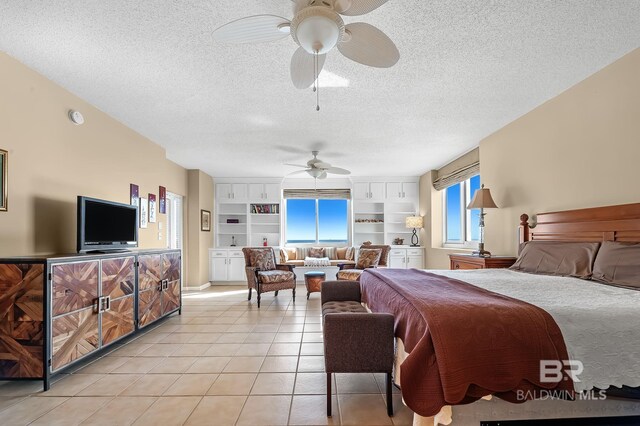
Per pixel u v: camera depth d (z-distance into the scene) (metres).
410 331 1.65
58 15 2.00
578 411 1.59
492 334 1.41
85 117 3.29
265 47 2.35
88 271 2.65
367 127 4.08
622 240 2.42
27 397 2.17
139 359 2.83
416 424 1.58
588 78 2.81
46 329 2.25
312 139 4.58
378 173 7.12
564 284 2.23
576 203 2.95
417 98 3.23
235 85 2.94
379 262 6.30
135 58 2.50
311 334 3.54
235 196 7.50
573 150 2.98
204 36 2.22
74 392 2.24
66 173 3.05
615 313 1.49
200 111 3.54
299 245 7.66
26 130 2.63
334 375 2.50
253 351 3.02
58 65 2.61
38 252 2.75
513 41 2.29
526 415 1.58
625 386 1.48
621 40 2.29
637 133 2.39
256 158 5.70
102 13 1.99
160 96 3.17
